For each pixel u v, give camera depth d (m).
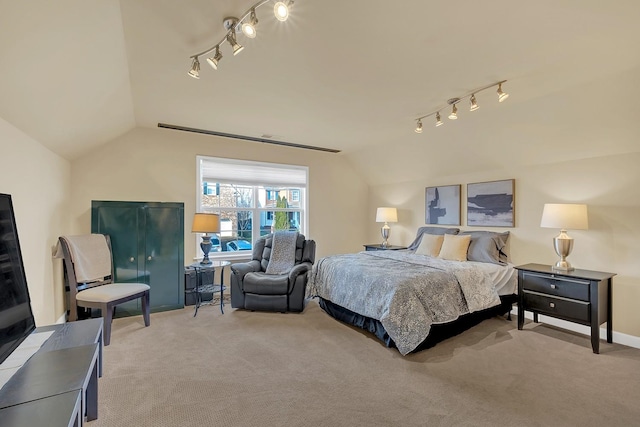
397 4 1.62
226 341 2.89
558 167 3.51
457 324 3.08
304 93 2.87
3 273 1.35
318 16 1.72
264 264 4.28
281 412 1.87
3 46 1.40
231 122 3.78
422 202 5.12
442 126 3.83
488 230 4.18
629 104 2.60
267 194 5.22
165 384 2.15
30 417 1.02
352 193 5.95
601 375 2.32
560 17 1.72
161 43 2.02
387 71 2.41
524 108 3.11
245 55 2.18
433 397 2.03
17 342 1.39
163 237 3.79
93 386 1.77
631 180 2.97
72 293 2.90
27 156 2.39
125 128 3.79
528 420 1.81
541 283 3.09
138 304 3.63
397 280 2.79
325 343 2.87
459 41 1.98
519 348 2.79
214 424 1.76
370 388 2.13
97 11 1.57
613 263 3.08
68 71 1.93
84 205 3.71
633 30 1.84
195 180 4.41
